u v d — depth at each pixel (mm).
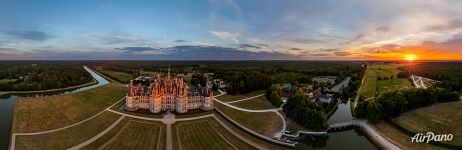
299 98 167875
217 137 130625
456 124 137625
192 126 144000
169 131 136125
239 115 167375
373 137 138625
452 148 121188
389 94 175625
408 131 141875
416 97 174500
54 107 186875
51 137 129250
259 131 140250
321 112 147125
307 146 132125
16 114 167250
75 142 123250
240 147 120750
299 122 153000
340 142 138000
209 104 175500
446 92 181000
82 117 162000
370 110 157500
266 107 191375
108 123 148250
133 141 124000
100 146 118812
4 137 134750
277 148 122500
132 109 173000
